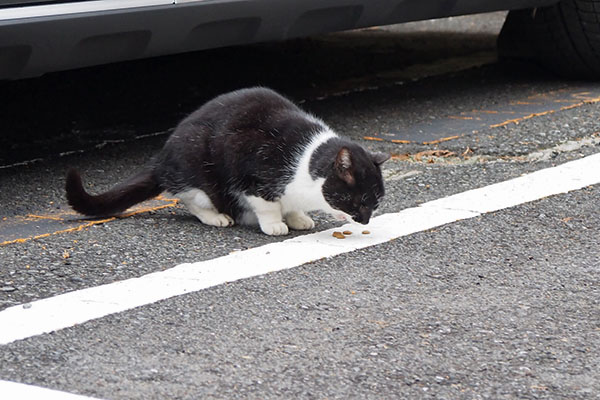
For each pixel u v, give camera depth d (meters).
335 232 5.92
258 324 4.52
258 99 6.14
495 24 14.50
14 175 7.50
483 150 7.68
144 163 7.79
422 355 4.19
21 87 10.52
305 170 5.85
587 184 6.73
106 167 7.68
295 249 5.62
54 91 10.38
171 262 5.41
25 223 6.25
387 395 3.83
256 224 6.26
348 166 5.73
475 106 9.34
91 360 4.14
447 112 9.12
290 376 3.99
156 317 4.60
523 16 10.68
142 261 5.42
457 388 3.89
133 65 11.48
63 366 4.08
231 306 4.73
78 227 6.11
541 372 4.04
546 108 9.06
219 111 6.11
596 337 4.38
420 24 14.65
